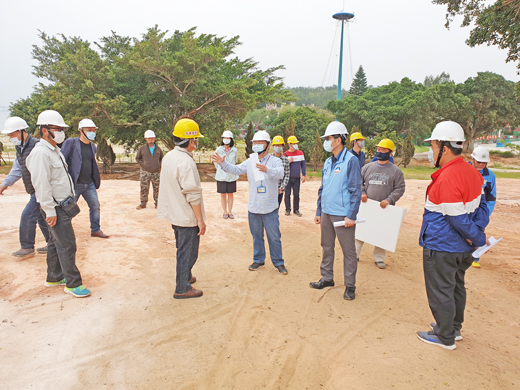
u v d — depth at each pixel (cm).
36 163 351
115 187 1221
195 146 370
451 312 302
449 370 280
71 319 343
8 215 729
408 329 346
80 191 580
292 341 322
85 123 561
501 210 1037
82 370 270
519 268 526
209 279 460
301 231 720
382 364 287
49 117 362
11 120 445
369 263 550
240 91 2106
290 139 845
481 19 1091
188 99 2069
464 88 4688
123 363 281
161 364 282
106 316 352
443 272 298
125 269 477
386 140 499
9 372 264
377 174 504
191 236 386
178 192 371
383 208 479
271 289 437
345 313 378
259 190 468
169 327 338
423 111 3956
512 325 360
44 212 367
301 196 1185
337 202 412
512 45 1079
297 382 266
